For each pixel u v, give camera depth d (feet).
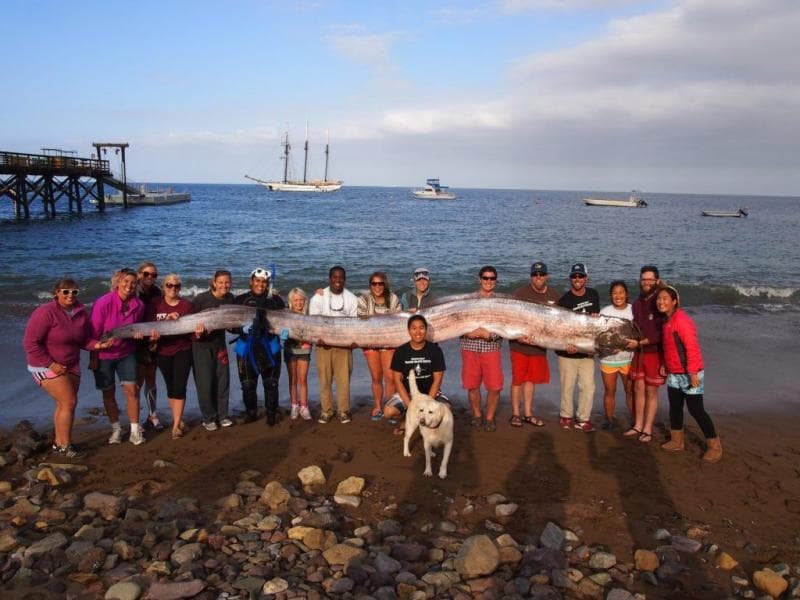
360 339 23.22
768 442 22.88
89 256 80.02
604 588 13.87
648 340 22.09
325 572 14.21
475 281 65.57
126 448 21.76
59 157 142.31
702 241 120.16
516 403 24.21
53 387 20.35
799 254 97.86
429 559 14.94
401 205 306.14
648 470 20.12
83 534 15.40
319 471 19.15
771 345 38.29
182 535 15.49
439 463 20.62
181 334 22.26
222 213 197.77
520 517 17.02
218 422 23.91
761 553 15.44
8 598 12.91
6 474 19.53
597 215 232.12
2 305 48.16
